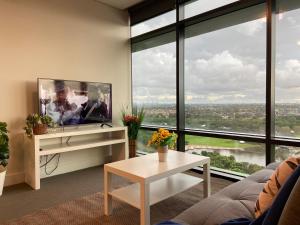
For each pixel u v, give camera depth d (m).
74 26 3.84
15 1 3.23
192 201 2.57
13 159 3.23
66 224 2.12
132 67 4.73
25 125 3.31
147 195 1.96
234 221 1.28
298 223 0.74
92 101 3.87
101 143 3.70
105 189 2.29
